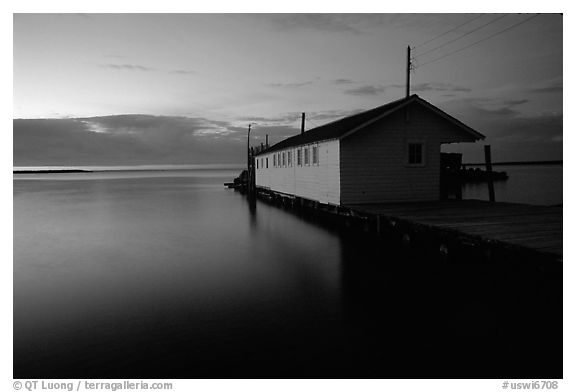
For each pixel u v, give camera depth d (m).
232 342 6.36
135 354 6.03
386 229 13.73
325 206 19.11
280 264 11.31
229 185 55.44
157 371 5.55
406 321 7.04
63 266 11.55
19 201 33.69
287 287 9.12
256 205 28.97
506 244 7.99
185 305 8.10
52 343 6.44
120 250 13.73
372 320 7.10
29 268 11.34
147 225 19.67
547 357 5.71
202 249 13.68
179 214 24.08
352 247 13.28
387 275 9.84
